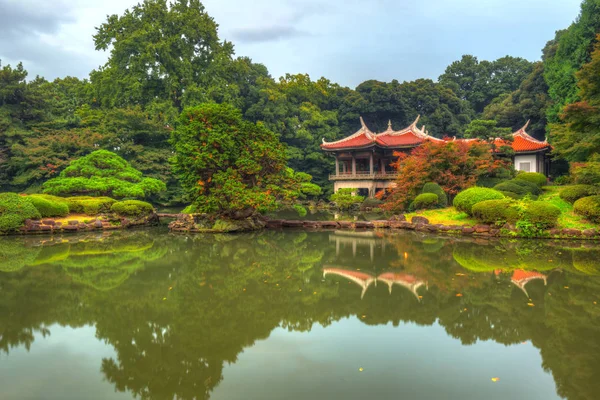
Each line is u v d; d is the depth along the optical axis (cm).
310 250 1458
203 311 757
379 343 603
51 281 1001
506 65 7119
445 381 484
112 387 476
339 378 494
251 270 1122
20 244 1664
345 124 5794
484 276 1011
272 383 481
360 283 959
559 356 551
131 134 3394
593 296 828
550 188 2355
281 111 4862
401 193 2431
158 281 998
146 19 4212
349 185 3984
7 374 511
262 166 2062
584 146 1728
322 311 754
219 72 4647
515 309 752
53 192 2475
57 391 467
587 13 2953
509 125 4800
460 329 656
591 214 1641
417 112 5972
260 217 2283
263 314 738
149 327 675
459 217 1992
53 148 3023
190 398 450
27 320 714
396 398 445
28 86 3356
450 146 2261
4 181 3145
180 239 1811
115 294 878
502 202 1761
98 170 2553
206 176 2002
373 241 1681
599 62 1686
